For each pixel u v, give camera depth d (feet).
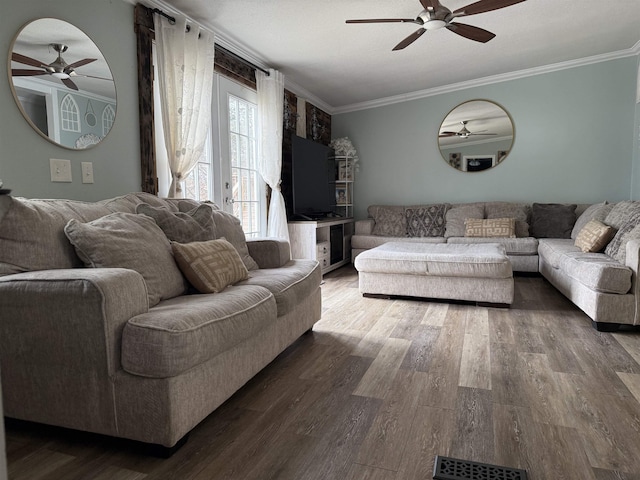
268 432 5.47
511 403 6.13
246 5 10.45
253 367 6.61
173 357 4.69
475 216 17.83
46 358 5.03
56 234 5.73
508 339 8.95
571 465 4.67
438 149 20.04
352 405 6.16
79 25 8.07
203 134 10.80
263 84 14.53
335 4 10.62
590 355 7.98
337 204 21.12
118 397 4.89
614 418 5.66
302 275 8.70
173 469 4.71
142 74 9.48
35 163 7.34
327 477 4.54
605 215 13.32
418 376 7.14
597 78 17.22
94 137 8.41
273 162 14.78
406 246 14.23
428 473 4.58
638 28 13.98
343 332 9.62
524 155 18.63
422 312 11.23
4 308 5.01
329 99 20.20
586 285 9.91
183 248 6.89
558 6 11.92
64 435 5.42
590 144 17.60
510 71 18.08
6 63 6.85
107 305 4.74
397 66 15.89
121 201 7.57
